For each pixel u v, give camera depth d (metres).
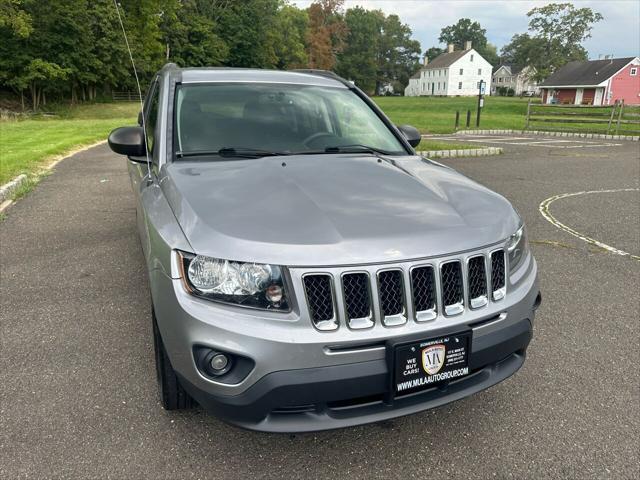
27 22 40.41
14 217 6.63
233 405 2.09
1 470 2.32
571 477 2.35
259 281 2.05
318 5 92.00
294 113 3.60
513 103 70.38
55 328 3.69
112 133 3.36
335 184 2.67
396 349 2.08
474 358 2.28
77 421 2.67
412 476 2.34
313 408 2.13
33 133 16.94
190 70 3.88
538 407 2.88
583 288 4.60
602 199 8.31
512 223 2.57
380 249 2.10
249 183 2.64
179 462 2.39
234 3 73.00
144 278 4.62
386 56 125.00
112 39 48.12
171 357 2.24
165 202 2.58
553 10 74.19
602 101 64.38
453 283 2.23
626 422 2.75
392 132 3.83
